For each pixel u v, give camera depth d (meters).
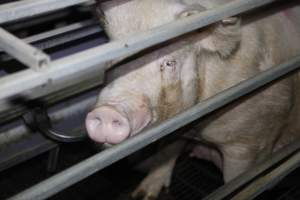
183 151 2.65
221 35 1.69
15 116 2.08
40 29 2.20
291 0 2.36
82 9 2.18
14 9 0.99
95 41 2.45
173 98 1.67
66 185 1.04
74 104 2.41
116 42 1.00
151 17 1.62
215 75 1.90
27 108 2.02
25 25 2.04
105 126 1.44
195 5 1.64
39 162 2.65
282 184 2.64
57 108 2.36
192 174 2.76
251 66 1.96
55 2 1.06
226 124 2.03
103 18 1.69
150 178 2.53
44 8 1.04
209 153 2.61
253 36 2.00
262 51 2.03
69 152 2.71
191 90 1.78
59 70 0.88
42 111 2.01
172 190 2.63
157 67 1.59
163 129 1.26
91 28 2.24
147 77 1.56
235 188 1.63
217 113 1.95
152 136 1.23
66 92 2.29
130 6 1.64
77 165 1.07
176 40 1.62
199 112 1.35
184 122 1.32
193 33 1.67
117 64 1.55
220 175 2.75
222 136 2.09
